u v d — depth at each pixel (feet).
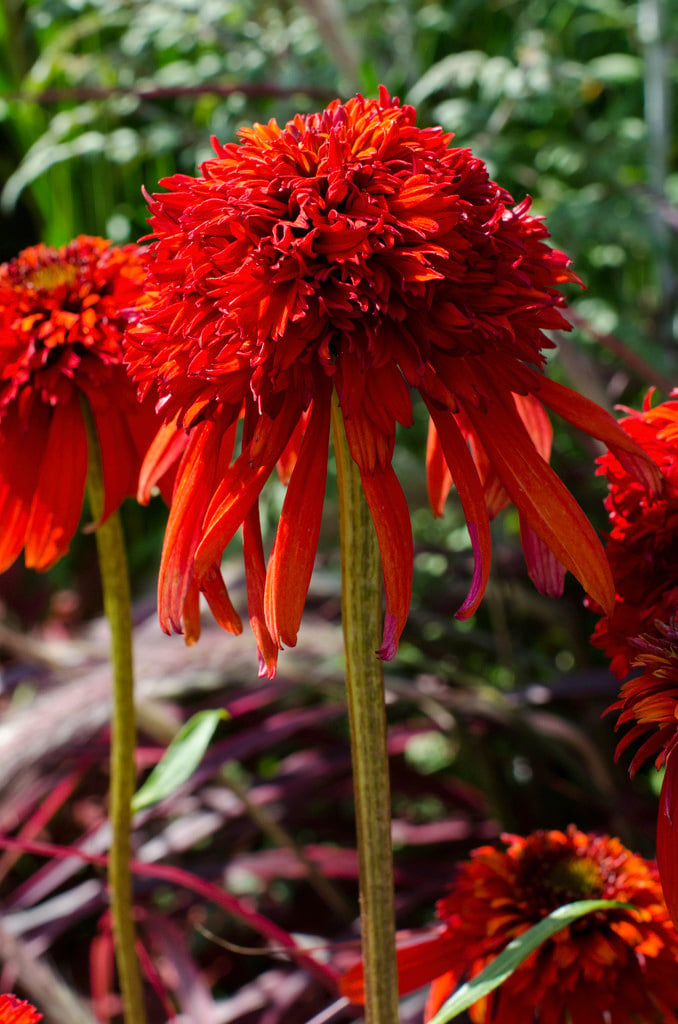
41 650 2.03
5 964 2.03
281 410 1.13
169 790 1.39
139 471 1.37
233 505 1.13
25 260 1.44
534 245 1.18
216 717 1.40
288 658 1.93
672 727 1.16
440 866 2.25
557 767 2.42
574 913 1.22
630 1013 1.33
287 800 2.39
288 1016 1.96
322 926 2.22
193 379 1.14
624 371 2.48
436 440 1.31
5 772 1.70
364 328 1.11
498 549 2.43
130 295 1.39
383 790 1.19
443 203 1.13
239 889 2.36
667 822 1.15
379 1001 1.21
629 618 1.21
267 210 1.13
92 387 1.35
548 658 2.62
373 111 1.18
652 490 1.16
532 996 1.32
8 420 1.36
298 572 1.12
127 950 1.42
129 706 1.39
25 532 1.35
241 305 1.11
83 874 2.53
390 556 1.11
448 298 1.13
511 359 1.16
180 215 1.18
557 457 2.50
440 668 2.15
